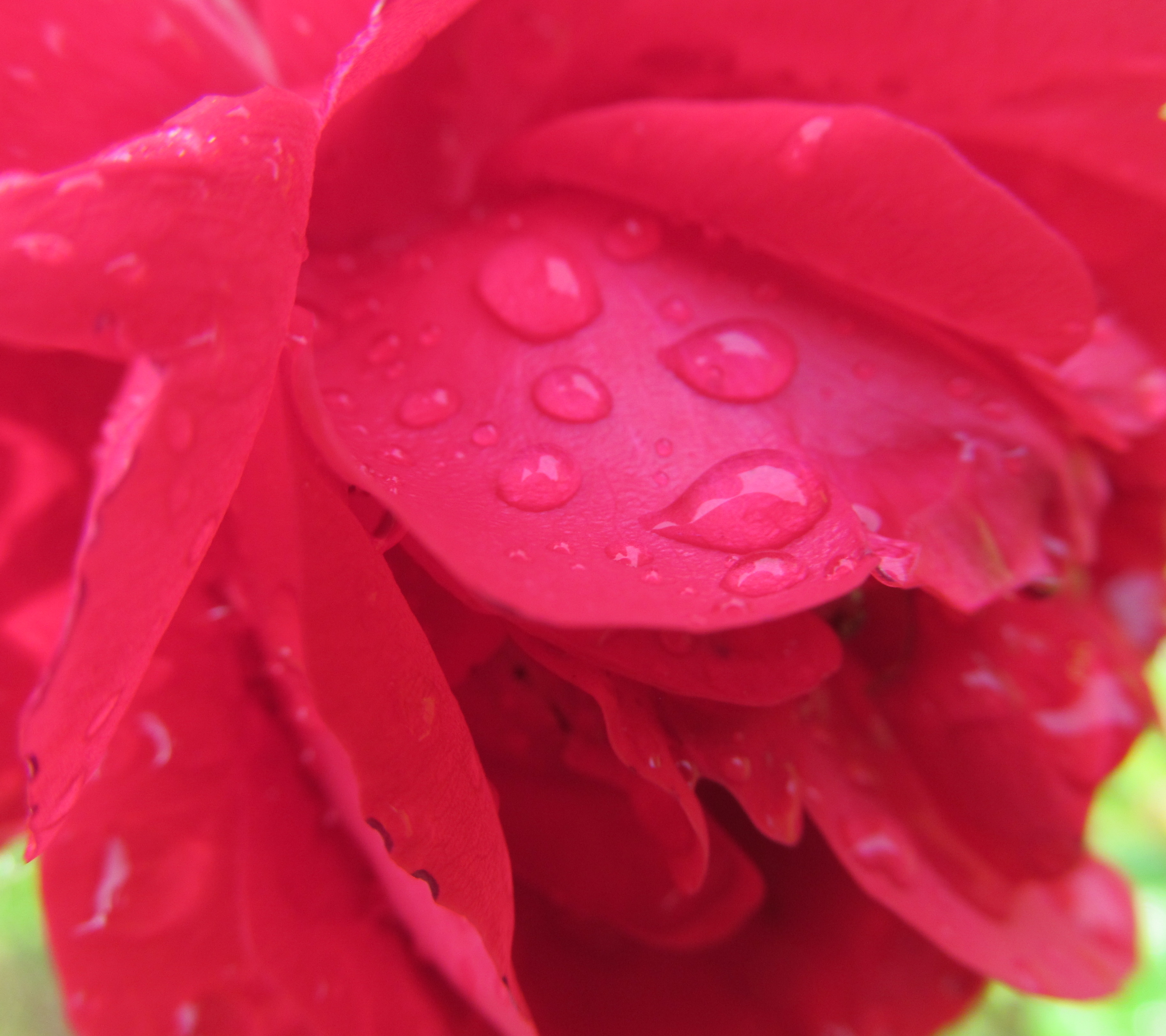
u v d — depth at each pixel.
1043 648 0.09
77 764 0.06
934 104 0.08
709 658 0.07
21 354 0.08
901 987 0.10
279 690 0.08
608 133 0.08
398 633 0.07
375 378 0.08
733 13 0.08
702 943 0.09
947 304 0.08
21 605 0.08
